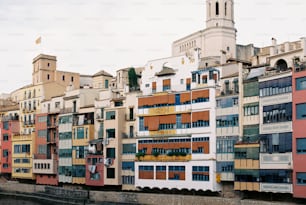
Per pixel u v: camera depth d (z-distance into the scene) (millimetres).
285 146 54906
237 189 59438
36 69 105688
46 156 92000
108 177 76000
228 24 101375
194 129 65875
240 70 61844
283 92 55875
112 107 78188
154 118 71125
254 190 57594
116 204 71500
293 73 54750
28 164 96188
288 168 54094
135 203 69062
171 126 68938
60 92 102688
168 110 69375
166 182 68062
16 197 93438
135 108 75438
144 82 76562
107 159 76000
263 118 58031
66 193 82000
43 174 92625
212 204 59875
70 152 84750
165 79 73500
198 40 103438
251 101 60062
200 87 66438
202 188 63656
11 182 99812
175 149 67812
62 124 87562
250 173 58188
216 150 63250
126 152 74938
